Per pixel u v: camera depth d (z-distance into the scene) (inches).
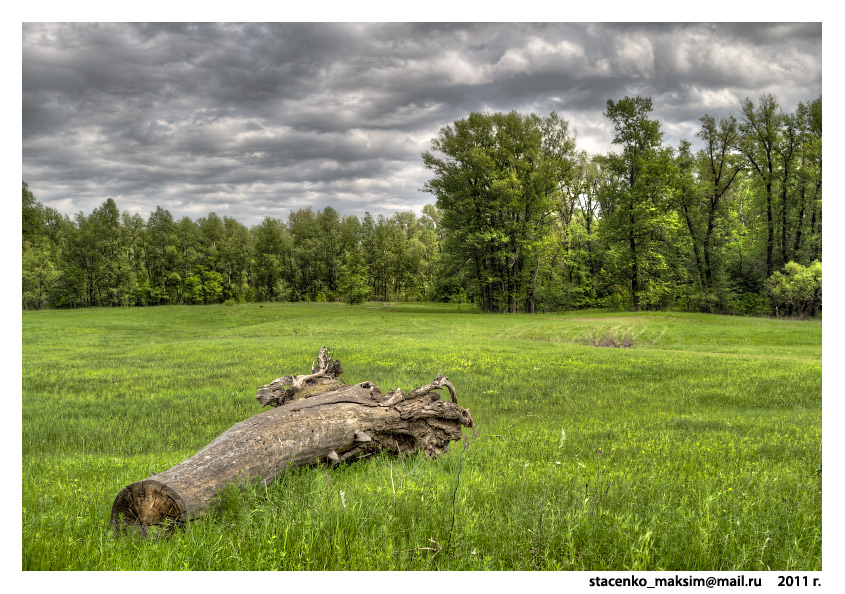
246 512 175.3
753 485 224.8
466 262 2544.3
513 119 2438.5
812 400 547.5
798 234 2172.7
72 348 1235.9
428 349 1043.3
